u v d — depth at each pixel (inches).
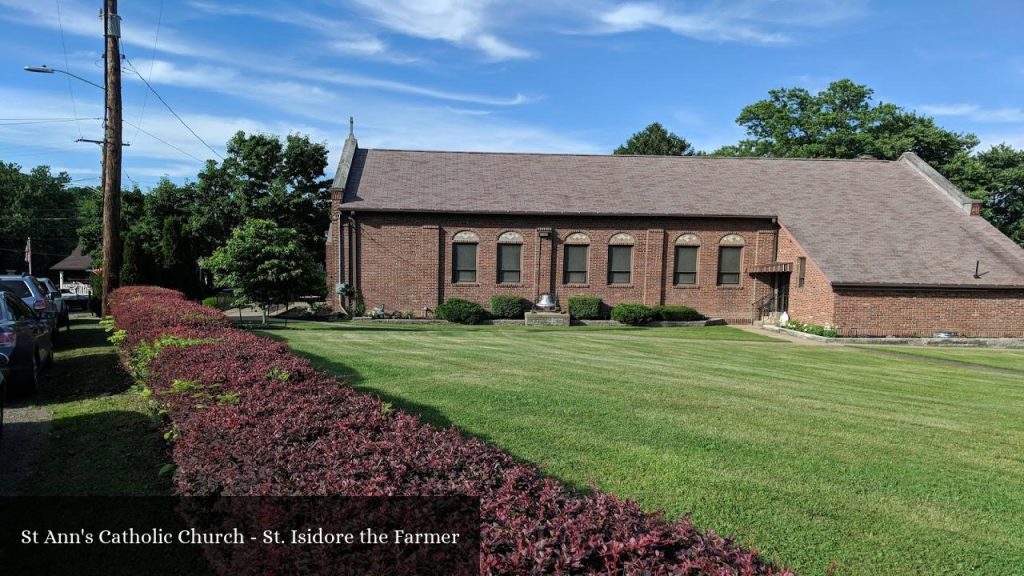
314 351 491.5
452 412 298.7
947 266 808.3
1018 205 1595.7
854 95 1615.4
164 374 223.6
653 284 969.5
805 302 841.5
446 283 957.2
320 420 161.5
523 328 854.5
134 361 324.5
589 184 1028.5
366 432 154.4
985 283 773.9
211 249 1446.9
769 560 160.7
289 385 200.1
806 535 176.9
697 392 364.8
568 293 966.4
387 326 840.3
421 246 948.6
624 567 90.0
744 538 173.6
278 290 734.5
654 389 368.5
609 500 113.9
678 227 966.4
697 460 236.2
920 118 1576.0
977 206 935.0
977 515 194.9
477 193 985.5
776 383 412.5
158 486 208.5
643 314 912.3
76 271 2106.3
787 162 1123.3
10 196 2559.1
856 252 832.3
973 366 552.4
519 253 962.7
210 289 1444.4
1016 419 330.3
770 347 660.1
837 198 997.2
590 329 858.1
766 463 235.8
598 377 403.5
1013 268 804.6
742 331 866.8
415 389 348.8
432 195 971.3
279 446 138.7
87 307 1227.9
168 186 1460.4
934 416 329.7
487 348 543.8
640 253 967.6
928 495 209.8
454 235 952.9
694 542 100.5
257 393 186.2
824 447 259.6
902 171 1087.0
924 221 920.9
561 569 88.2
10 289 527.5
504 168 1067.9
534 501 113.5
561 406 315.6
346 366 418.3
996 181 1544.0
